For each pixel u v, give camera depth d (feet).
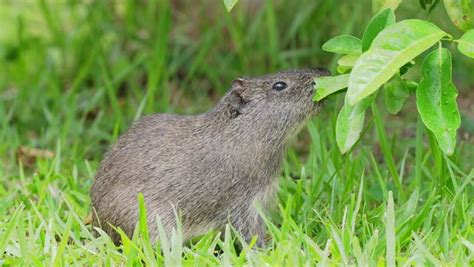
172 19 63.52
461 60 57.72
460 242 29.37
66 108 52.37
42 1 57.62
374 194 37.63
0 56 58.95
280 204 33.50
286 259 29.45
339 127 29.94
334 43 30.86
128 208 32.94
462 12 29.78
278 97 33.68
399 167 43.42
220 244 30.81
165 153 33.32
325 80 30.14
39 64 57.77
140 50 59.47
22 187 38.88
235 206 33.30
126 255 30.25
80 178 42.16
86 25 58.29
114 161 33.91
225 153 33.19
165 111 51.57
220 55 59.00
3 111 50.21
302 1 60.03
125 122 51.85
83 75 52.49
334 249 29.76
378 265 28.50
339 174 37.76
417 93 28.22
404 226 32.22
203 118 34.04
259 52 57.82
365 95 26.16
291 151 41.86
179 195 32.86
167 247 29.55
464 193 33.96
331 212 35.04
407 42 26.94
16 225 32.58
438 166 35.53
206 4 62.08
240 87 33.86
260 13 56.95
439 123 27.94
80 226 33.53
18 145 46.96
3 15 62.69
